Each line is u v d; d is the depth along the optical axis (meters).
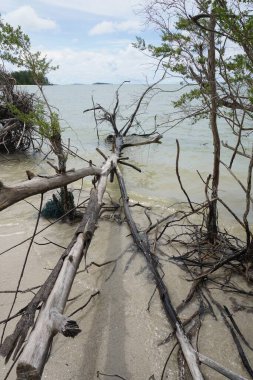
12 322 3.60
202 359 2.95
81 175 5.02
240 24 2.98
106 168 7.07
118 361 3.18
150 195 8.18
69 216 6.34
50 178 3.71
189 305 4.02
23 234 5.83
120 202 7.62
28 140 12.55
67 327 2.17
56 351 3.28
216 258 4.96
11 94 10.76
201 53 4.11
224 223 6.46
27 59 6.08
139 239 5.30
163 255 5.16
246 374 3.07
